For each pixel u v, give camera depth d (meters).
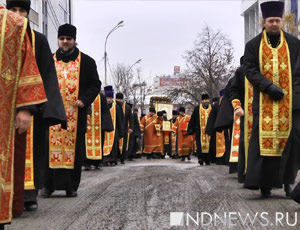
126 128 16.70
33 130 6.27
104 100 12.95
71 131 7.43
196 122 15.52
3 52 3.96
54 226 5.32
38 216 5.88
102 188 8.30
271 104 6.76
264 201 6.62
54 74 5.65
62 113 5.40
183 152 18.91
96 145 12.86
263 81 6.70
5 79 3.96
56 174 7.35
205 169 12.58
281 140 6.73
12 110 3.97
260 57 6.85
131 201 6.79
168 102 37.59
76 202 6.85
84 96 7.51
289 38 6.91
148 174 10.84
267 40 6.88
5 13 4.03
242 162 7.60
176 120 22.52
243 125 7.61
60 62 7.67
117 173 11.46
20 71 4.02
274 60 6.80
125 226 5.24
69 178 7.35
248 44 6.97
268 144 6.74
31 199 6.17
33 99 4.04
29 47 4.10
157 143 22.94
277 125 6.73
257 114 6.84
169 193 7.51
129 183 8.95
